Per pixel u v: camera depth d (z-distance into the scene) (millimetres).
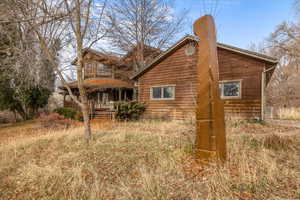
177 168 2771
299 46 15641
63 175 2756
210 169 2600
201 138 2873
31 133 7887
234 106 8500
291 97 16859
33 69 6590
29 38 5562
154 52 16828
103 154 3688
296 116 9289
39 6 4207
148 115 11188
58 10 4652
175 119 10180
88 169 2973
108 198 2178
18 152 4262
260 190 2066
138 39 16078
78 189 2410
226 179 2273
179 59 10289
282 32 16734
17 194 2482
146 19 15719
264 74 7902
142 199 2088
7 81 11414
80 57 4852
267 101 18688
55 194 2365
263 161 2723
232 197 1963
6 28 5105
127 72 17484
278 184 2172
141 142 4469
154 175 2557
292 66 17734
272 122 7688
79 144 4535
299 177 2289
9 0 3994
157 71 11094
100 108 13125
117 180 2596
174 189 2238
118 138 4891
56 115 9945
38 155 3969
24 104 13648
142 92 11617
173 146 3898
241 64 8414
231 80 8625
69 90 5121
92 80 15555
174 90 10367
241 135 4691
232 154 3100
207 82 2834
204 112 2846
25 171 3045
